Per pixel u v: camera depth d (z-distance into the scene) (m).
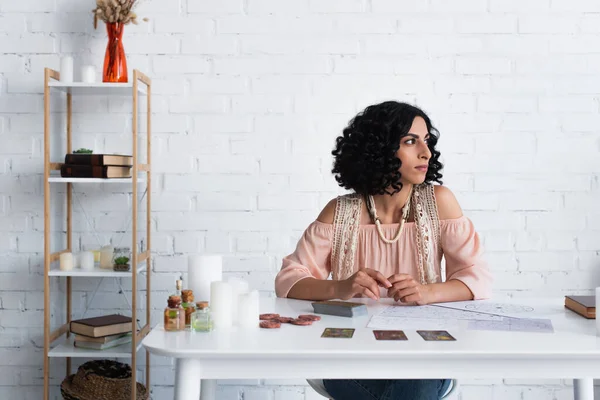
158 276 2.91
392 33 2.88
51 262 2.87
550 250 2.89
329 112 2.89
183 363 1.35
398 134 1.98
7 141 2.90
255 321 1.54
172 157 2.90
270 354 1.31
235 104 2.90
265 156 2.90
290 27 2.88
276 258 2.91
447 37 2.88
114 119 2.91
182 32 2.89
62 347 2.67
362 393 1.70
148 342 1.39
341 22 2.88
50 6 2.89
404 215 2.05
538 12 2.87
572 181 2.89
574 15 2.87
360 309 1.67
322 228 2.07
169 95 2.89
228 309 1.54
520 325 1.54
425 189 2.06
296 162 2.90
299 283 1.93
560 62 2.88
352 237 2.05
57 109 2.89
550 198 2.89
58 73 2.72
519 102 2.88
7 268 2.91
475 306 1.79
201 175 2.90
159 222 2.90
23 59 2.89
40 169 2.90
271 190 2.90
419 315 1.66
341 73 2.89
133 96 2.56
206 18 2.88
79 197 2.91
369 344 1.36
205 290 1.64
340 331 1.49
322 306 1.71
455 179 2.89
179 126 2.90
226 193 2.91
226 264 2.91
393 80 2.89
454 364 1.34
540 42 2.88
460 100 2.88
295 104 2.89
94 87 2.67
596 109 2.88
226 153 2.90
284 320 1.59
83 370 2.61
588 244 2.88
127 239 2.92
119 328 2.68
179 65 2.89
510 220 2.89
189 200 2.91
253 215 2.91
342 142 2.13
